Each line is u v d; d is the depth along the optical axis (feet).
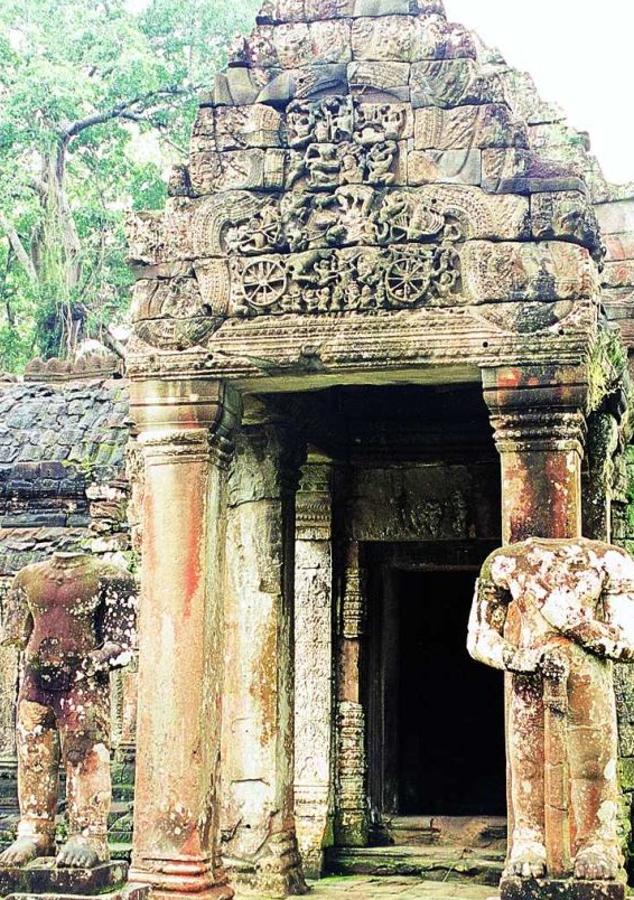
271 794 35.04
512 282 29.78
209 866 30.07
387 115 30.96
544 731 26.32
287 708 36.24
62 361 58.23
